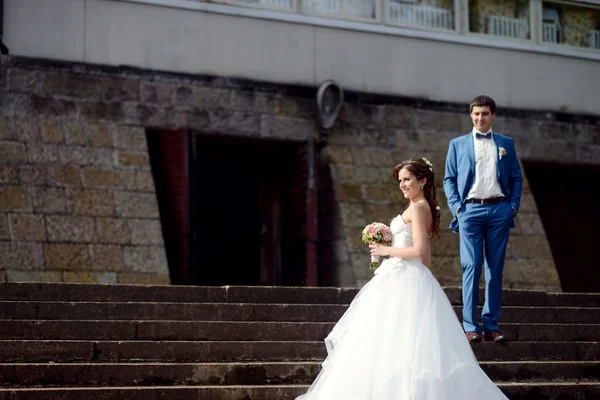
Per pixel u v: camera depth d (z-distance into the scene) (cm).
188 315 1109
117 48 1855
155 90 1870
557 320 1255
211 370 980
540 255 2053
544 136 2178
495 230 1120
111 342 1006
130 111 1850
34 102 1786
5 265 1664
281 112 1958
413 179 875
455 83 2114
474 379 816
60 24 1822
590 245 2267
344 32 2030
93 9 1845
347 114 2016
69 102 1809
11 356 978
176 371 970
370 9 2056
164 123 1872
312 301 1202
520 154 2148
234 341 1053
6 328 1016
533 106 2181
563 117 2200
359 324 839
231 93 1923
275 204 2062
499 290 1126
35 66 1795
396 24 2073
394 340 816
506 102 2158
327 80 1966
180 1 1898
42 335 1021
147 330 1049
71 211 1739
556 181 2272
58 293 1119
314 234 1934
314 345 1059
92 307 1082
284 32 1978
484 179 1125
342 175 1970
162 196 1891
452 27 2128
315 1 2012
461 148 1146
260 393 941
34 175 1742
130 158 1819
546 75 2203
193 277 1850
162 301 1156
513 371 1074
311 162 1955
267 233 2059
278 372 996
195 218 1869
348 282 1891
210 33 1920
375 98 2039
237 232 2047
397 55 2070
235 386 948
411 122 2062
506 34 2178
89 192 1766
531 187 2259
